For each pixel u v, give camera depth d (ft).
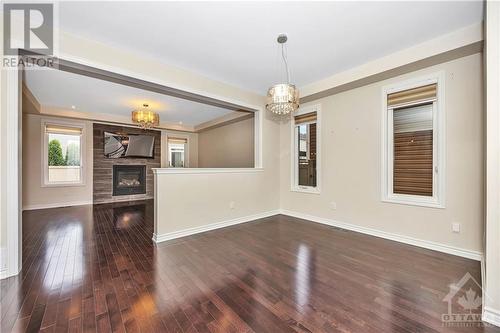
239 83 12.95
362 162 11.66
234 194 13.67
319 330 4.87
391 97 10.65
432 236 9.39
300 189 14.93
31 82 12.50
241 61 10.30
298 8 6.85
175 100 15.88
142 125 16.83
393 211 10.55
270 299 6.00
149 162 24.00
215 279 7.04
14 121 7.02
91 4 6.66
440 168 9.14
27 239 10.76
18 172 7.20
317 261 8.30
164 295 6.17
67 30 7.95
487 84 5.16
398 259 8.43
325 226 12.93
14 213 7.11
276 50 9.33
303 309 5.58
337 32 8.09
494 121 5.09
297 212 15.11
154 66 10.11
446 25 7.70
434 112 9.52
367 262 8.20
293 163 15.46
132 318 5.24
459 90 8.71
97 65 8.66
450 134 8.92
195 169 11.93
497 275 5.01
